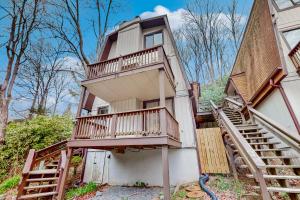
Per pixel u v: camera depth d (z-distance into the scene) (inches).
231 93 561.9
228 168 272.4
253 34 340.8
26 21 482.3
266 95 291.4
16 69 465.7
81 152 383.9
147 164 305.3
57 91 853.8
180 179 277.9
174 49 366.3
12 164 341.7
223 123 260.8
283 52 262.1
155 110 225.0
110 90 320.5
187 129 305.4
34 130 381.4
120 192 258.7
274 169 180.9
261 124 268.5
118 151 310.7
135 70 261.6
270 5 265.6
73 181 323.0
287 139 184.7
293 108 232.4
